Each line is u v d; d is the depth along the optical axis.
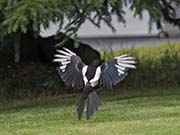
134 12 13.85
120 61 7.74
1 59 19.25
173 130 10.98
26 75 18.56
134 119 12.32
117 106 14.21
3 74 18.50
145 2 13.66
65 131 11.30
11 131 11.58
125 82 18.30
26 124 12.27
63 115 13.20
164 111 13.14
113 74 7.70
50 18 12.73
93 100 7.90
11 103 16.53
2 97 17.16
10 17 12.58
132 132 10.95
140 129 11.17
